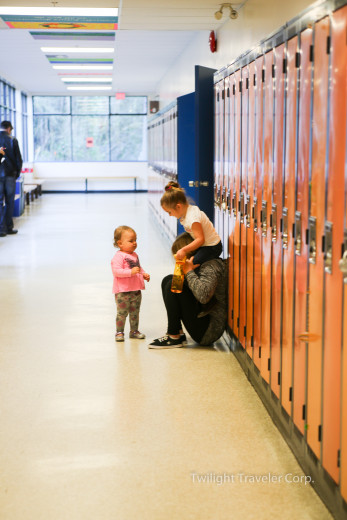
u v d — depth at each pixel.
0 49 11.77
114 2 6.26
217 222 5.11
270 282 3.33
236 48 6.25
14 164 10.77
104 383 3.85
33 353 4.46
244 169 3.98
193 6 6.02
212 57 7.83
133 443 3.02
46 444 3.01
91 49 11.73
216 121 5.14
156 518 2.38
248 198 3.88
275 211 3.17
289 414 2.96
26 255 8.73
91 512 2.42
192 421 3.29
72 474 2.72
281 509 2.44
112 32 9.80
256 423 3.27
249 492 2.57
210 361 4.30
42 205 16.98
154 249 9.21
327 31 2.29
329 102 2.27
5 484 2.63
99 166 22.22
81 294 6.37
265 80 3.36
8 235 10.84
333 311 2.29
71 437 3.09
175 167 8.48
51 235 10.87
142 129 22.38
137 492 2.57
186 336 5.00
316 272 2.49
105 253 8.94
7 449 2.96
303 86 2.62
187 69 10.92
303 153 2.63
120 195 21.17
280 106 3.03
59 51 11.96
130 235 4.71
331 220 2.27
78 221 13.09
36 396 3.63
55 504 2.48
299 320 2.77
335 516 2.34
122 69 14.89
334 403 2.31
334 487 2.33
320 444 2.49
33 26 7.91
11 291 6.49
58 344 4.68
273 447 2.99
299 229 2.72
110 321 5.35
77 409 3.44
